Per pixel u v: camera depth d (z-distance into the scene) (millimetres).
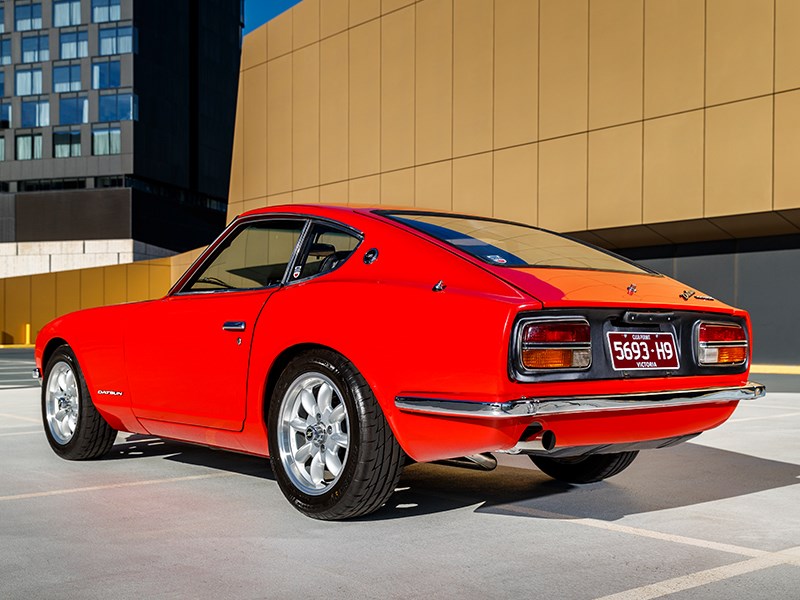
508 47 21359
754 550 3211
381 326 3432
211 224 70625
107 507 3947
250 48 30344
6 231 61406
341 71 26453
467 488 4438
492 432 3160
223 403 4137
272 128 29281
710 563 3035
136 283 39156
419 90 23750
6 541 3330
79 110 60906
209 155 70125
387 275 3586
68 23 61156
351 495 3504
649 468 5078
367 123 25484
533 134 20734
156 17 62625
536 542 3330
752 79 16812
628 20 18844
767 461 5336
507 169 21312
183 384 4367
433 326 3289
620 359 3406
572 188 19875
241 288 4227
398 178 24406
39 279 40656
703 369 3721
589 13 19578
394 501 4105
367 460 3471
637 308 3451
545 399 3121
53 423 5387
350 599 2629
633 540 3367
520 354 3127
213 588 2736
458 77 22641
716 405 3795
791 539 3391
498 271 3391
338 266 3814
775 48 16484
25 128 61875
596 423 3346
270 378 3949
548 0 20422
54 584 2775
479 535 3439
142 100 61031
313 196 27531
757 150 16719
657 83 18328
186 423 4426
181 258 37938
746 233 17812
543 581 2816
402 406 3330
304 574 2893
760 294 17984
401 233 3721
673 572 2924
